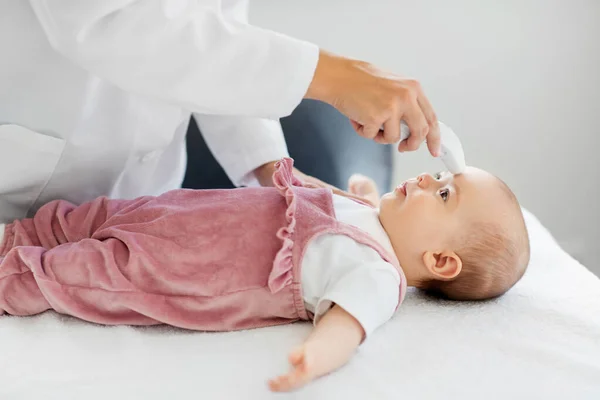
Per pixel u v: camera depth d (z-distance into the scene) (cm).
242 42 85
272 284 90
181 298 91
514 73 187
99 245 93
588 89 188
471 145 192
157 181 125
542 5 183
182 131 122
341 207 107
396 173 191
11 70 94
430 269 102
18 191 104
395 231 104
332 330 83
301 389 77
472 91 188
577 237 197
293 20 181
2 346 83
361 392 76
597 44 185
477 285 103
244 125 124
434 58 186
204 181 156
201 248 93
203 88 85
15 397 74
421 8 182
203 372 79
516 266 103
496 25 184
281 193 100
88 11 77
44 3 78
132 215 99
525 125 191
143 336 89
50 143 99
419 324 94
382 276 91
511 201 106
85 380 77
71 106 97
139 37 80
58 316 93
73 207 106
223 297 91
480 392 77
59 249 94
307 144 153
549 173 193
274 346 86
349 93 87
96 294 90
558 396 77
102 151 105
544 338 90
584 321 94
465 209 103
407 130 88
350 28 183
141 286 91
